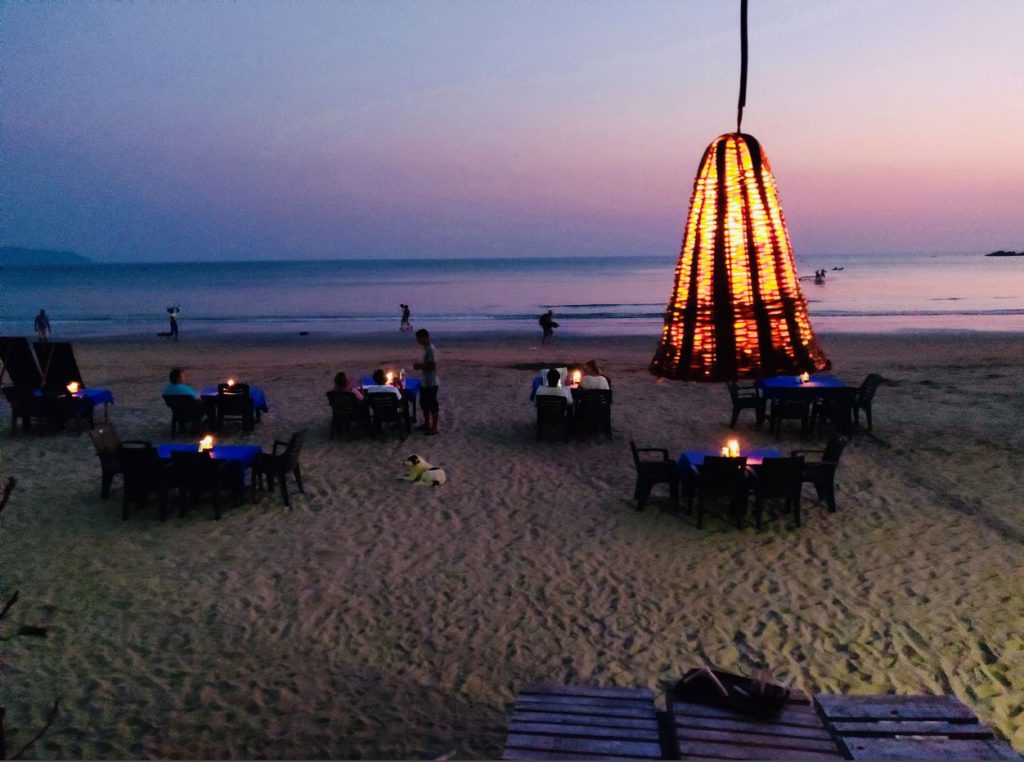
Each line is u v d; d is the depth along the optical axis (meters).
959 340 26.70
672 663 6.13
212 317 46.12
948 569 7.68
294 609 7.09
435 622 6.84
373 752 5.08
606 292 72.06
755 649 6.32
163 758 5.04
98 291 85.25
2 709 2.04
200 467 9.18
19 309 56.03
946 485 10.20
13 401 13.08
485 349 26.72
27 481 10.67
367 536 8.77
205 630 6.72
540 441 12.71
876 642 6.37
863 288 64.38
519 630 6.69
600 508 9.60
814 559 8.01
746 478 9.02
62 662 6.20
